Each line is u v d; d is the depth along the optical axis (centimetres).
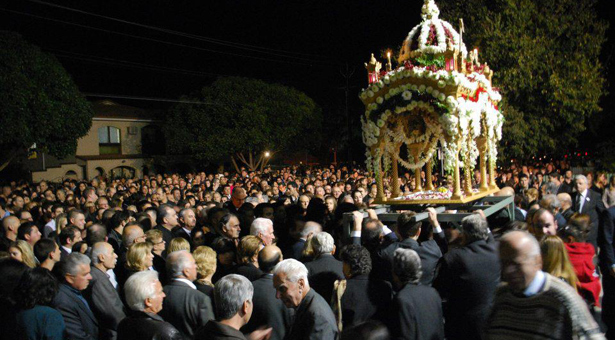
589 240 885
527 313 310
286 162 4856
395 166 794
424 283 536
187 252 507
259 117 3672
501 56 2188
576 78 2211
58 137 2547
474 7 2272
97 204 1105
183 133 3747
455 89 661
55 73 2481
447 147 689
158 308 425
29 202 1210
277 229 842
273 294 479
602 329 672
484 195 802
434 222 593
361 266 476
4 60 2252
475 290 479
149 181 2186
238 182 2123
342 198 1034
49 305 483
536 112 2302
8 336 450
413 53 711
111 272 616
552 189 1231
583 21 2256
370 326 227
